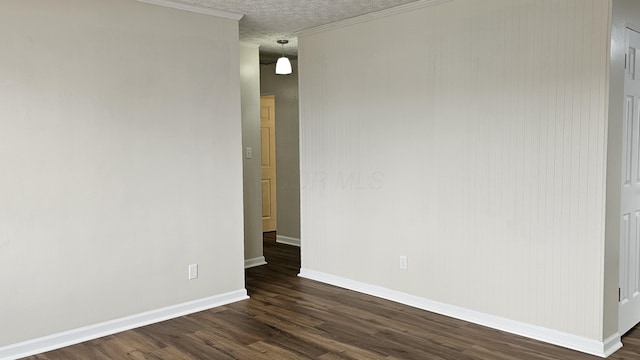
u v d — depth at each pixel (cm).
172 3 397
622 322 356
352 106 471
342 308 428
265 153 787
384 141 446
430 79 407
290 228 705
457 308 401
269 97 746
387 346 346
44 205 343
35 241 340
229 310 425
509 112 361
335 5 418
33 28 334
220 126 435
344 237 489
